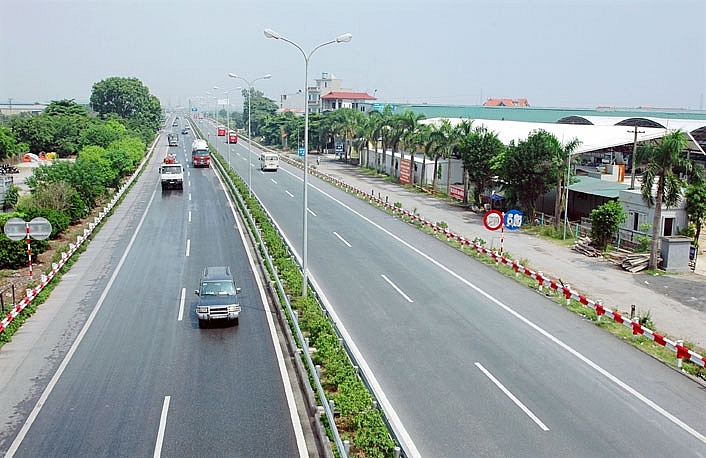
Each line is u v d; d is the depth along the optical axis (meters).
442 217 44.81
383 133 71.25
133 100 130.62
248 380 17.42
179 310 23.59
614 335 21.12
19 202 43.66
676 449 13.90
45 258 31.64
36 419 15.16
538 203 49.16
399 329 21.42
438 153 55.25
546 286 26.75
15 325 21.38
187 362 18.67
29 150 84.94
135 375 17.72
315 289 26.11
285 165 84.31
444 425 14.80
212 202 50.56
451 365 18.41
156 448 13.82
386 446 12.73
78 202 41.38
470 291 26.23
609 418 15.30
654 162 29.88
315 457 13.49
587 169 50.91
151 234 37.72
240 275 28.50
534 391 16.75
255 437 14.31
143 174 70.44
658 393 16.73
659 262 30.72
